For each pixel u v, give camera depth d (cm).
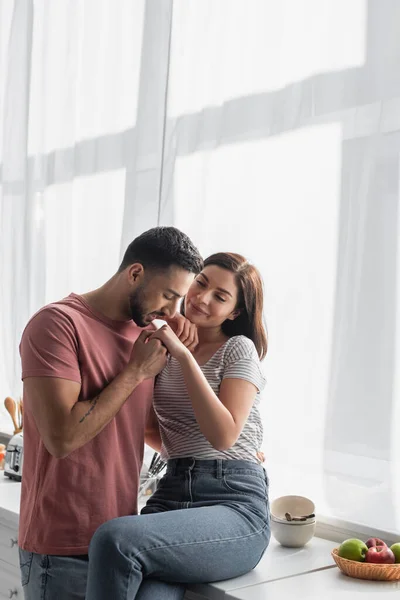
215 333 213
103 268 290
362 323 206
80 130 301
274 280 227
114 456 194
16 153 339
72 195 305
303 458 221
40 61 326
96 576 169
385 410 202
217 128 244
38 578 189
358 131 208
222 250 240
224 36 243
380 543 193
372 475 205
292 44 225
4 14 354
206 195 245
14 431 311
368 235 205
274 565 195
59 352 183
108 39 291
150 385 204
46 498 189
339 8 213
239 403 192
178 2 256
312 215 219
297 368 222
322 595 173
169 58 258
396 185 200
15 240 337
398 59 200
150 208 269
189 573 176
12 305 335
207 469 195
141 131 272
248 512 187
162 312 194
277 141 227
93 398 185
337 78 214
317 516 219
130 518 176
